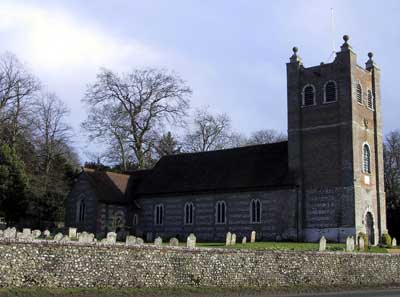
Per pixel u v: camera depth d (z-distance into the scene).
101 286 26.39
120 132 81.31
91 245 26.42
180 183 66.94
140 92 81.38
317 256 36.41
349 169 54.97
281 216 57.50
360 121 57.62
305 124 59.28
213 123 97.69
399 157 86.44
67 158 92.50
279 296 30.28
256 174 61.34
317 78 59.22
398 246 56.31
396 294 33.22
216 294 29.30
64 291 24.95
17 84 73.75
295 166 58.62
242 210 60.25
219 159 67.50
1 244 23.73
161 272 28.64
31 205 67.38
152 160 89.62
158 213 67.12
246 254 32.44
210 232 62.19
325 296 31.09
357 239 52.69
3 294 23.03
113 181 69.19
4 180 62.03
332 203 55.41
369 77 60.91
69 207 66.88
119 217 66.94
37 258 24.66
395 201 81.06
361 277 39.22
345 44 57.44
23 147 78.06
